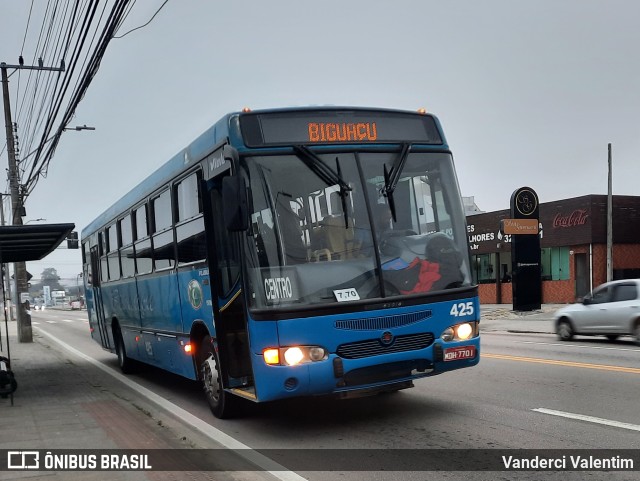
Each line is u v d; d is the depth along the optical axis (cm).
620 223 3084
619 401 801
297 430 725
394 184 701
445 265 711
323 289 645
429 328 680
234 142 673
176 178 895
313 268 650
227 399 788
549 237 3244
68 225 1078
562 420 709
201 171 790
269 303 634
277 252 646
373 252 674
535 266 2847
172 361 967
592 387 903
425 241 707
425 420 737
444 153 758
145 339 1127
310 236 659
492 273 3716
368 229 680
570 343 1598
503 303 3622
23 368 1505
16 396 1030
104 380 1257
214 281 731
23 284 2427
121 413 856
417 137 746
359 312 648
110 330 1430
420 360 676
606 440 623
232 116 686
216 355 795
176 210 906
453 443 635
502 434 660
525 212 2827
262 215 654
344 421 755
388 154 719
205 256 781
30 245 1240
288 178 669
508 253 3612
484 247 3716
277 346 627
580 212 3048
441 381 995
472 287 718
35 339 2641
